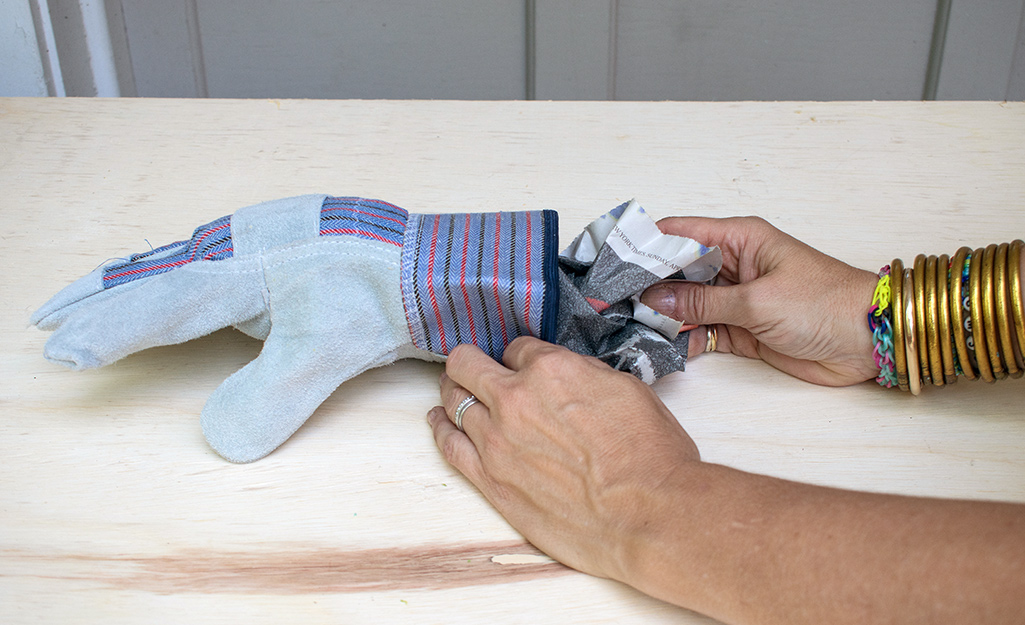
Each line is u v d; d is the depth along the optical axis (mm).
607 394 535
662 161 1053
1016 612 347
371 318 617
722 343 775
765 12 1762
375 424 677
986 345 623
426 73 1812
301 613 522
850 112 1147
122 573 544
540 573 548
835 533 407
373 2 1724
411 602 530
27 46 1470
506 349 620
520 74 1823
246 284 604
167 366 730
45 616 515
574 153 1068
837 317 677
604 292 645
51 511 588
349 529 580
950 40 1764
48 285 823
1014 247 616
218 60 1771
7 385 704
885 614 377
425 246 610
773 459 644
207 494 606
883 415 693
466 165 1042
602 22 1730
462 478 626
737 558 429
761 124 1127
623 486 492
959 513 391
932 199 975
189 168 1035
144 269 622
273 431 623
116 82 1693
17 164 1029
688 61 1818
